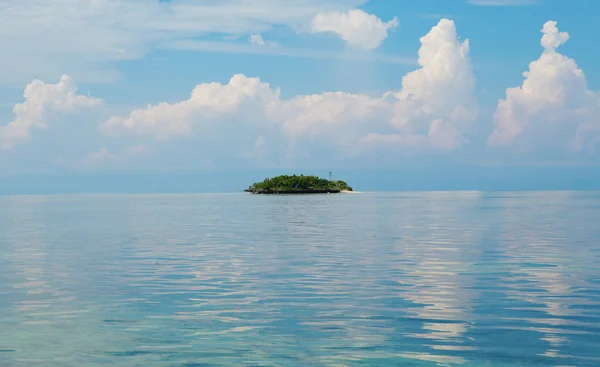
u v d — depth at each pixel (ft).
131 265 95.35
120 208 400.67
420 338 49.29
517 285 74.02
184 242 136.98
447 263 96.07
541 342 47.78
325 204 455.22
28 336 50.37
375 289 71.92
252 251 115.85
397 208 367.25
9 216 289.33
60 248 124.16
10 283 77.36
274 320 55.83
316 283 76.54
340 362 43.19
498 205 425.28
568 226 188.65
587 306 61.11
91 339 49.37
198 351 45.93
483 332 51.06
